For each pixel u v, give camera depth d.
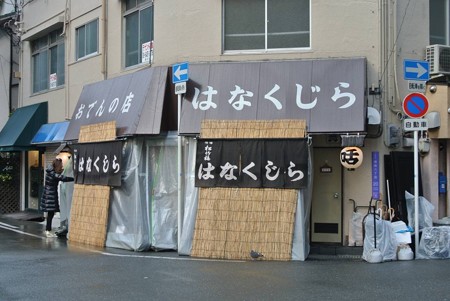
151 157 11.46
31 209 18.59
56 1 17.05
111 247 11.44
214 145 10.40
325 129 10.08
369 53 10.88
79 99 14.51
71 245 11.66
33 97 18.84
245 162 10.19
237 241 9.95
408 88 10.23
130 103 11.90
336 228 10.98
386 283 7.72
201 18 11.90
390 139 10.68
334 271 8.62
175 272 8.51
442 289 7.35
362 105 10.15
